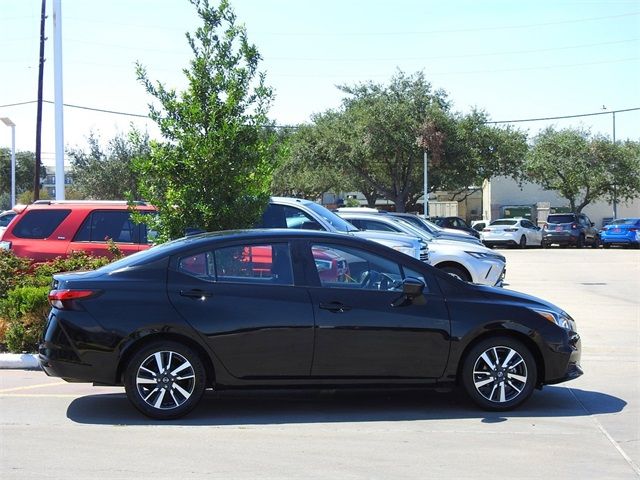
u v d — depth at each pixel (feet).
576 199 176.96
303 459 18.25
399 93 126.82
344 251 22.81
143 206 39.24
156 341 21.56
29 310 30.40
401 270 22.90
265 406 23.86
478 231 124.36
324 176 157.79
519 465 17.81
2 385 26.71
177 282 21.86
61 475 17.06
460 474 17.13
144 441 19.79
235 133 32.37
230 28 34.01
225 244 22.47
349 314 21.97
